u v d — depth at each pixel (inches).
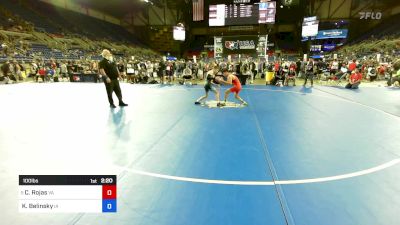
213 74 417.7
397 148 219.8
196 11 1526.8
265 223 121.4
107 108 396.5
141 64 870.4
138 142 236.2
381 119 323.3
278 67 760.3
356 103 437.1
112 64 389.7
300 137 250.7
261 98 493.7
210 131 271.6
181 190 150.7
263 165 185.0
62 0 1638.8
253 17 1311.5
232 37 938.7
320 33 1726.1
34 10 1412.4
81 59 1254.9
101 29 1802.4
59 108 396.5
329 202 138.2
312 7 1712.6
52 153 208.4
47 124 301.0
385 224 121.0
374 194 146.1
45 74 869.8
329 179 163.6
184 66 911.0
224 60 964.6
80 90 617.3
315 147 222.4
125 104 414.6
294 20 1696.6
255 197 143.0
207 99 482.9
